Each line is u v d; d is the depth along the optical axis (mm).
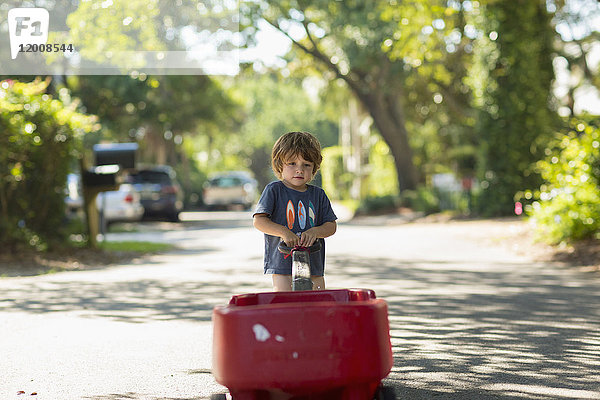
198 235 26641
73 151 18344
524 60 27578
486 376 6398
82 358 7316
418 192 37469
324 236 5230
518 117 27734
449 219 29281
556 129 28312
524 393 5859
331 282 12805
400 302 10523
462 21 27219
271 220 5312
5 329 8930
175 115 49281
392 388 4504
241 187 53031
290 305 4016
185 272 14961
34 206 17531
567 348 7480
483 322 8945
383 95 39375
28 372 6777
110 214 30047
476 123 28625
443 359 7051
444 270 14406
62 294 11961
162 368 6867
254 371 3941
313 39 38000
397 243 21016
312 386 3947
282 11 35000
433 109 45875
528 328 8547
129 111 44531
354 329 3982
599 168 16562
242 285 12719
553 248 16578
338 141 101562
